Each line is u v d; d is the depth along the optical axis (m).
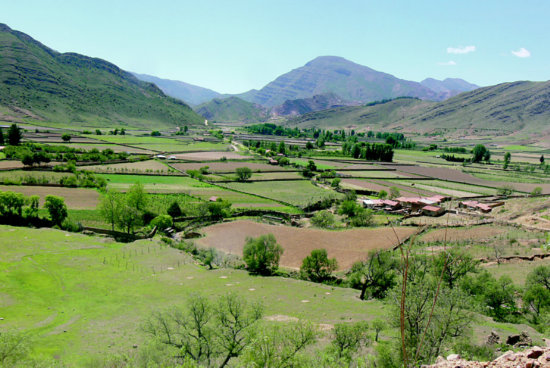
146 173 184.88
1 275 63.28
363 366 31.17
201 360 36.50
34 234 91.06
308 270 78.88
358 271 72.69
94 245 88.25
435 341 32.12
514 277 70.44
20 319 49.59
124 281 67.56
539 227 106.50
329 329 46.47
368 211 125.44
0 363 31.75
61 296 58.81
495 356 34.12
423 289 36.94
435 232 108.25
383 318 51.09
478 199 157.38
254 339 30.66
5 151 188.38
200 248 95.94
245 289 66.31
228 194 156.38
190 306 39.91
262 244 81.56
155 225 112.12
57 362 35.06
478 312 51.59
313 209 144.25
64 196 132.25
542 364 14.27
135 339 44.59
